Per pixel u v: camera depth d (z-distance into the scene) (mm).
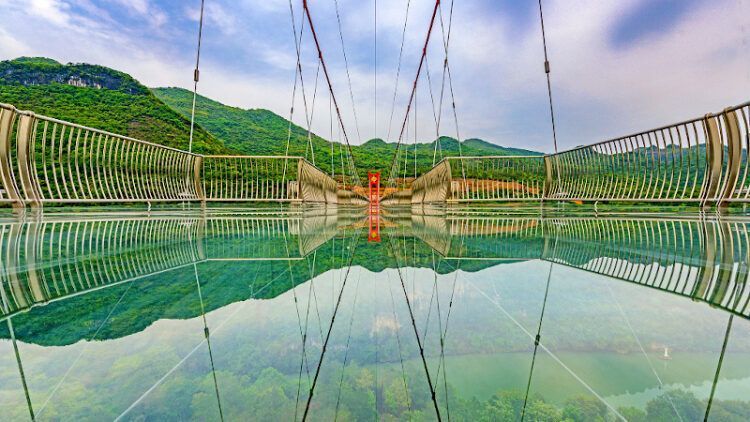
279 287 1084
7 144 3266
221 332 708
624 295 944
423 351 613
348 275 1271
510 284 1099
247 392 477
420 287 1093
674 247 1727
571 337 661
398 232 2951
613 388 475
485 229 3004
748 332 668
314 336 693
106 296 950
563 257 1562
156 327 726
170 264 1422
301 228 3205
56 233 2346
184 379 511
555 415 413
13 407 428
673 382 490
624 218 3896
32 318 771
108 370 535
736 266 1274
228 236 2438
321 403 447
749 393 453
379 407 444
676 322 731
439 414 423
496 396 463
